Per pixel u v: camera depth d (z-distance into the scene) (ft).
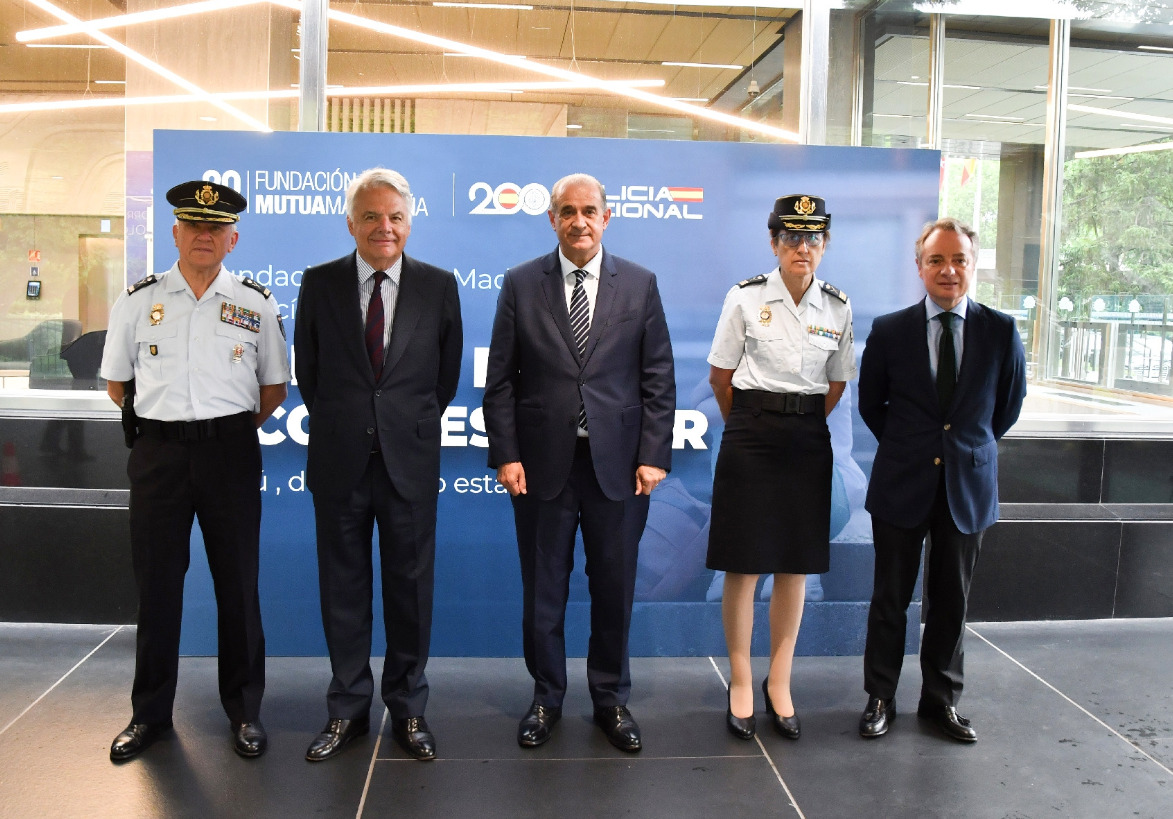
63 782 7.74
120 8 14.46
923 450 8.82
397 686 8.66
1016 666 10.87
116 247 15.33
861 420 11.20
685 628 11.16
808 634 11.28
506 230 10.68
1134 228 14.29
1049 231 14.29
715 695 10.02
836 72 13.02
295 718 9.20
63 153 15.23
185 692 9.81
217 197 8.05
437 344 8.62
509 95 14.47
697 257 10.87
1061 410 13.80
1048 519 12.45
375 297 8.39
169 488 8.20
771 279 9.02
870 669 9.15
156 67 14.30
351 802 7.49
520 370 8.80
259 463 8.65
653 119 14.64
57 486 11.80
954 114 13.85
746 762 8.36
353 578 8.53
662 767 8.23
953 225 8.66
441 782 7.87
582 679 10.42
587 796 7.66
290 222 10.55
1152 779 8.10
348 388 8.32
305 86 11.81
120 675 10.12
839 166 10.89
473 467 10.82
